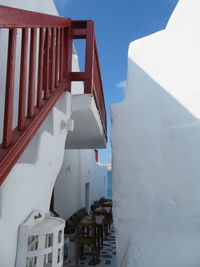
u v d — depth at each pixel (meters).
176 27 3.83
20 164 1.91
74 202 9.56
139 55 4.10
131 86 4.03
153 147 3.58
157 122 3.65
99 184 16.52
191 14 3.73
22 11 1.69
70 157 9.13
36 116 1.97
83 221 6.07
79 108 3.24
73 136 5.24
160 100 3.71
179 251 3.00
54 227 1.95
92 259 5.80
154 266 3.00
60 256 2.02
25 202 1.99
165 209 3.31
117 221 3.60
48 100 2.32
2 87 2.22
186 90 3.55
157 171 3.48
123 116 3.93
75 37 3.43
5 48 2.30
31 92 1.95
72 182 9.35
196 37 3.63
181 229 3.16
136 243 3.30
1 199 1.62
